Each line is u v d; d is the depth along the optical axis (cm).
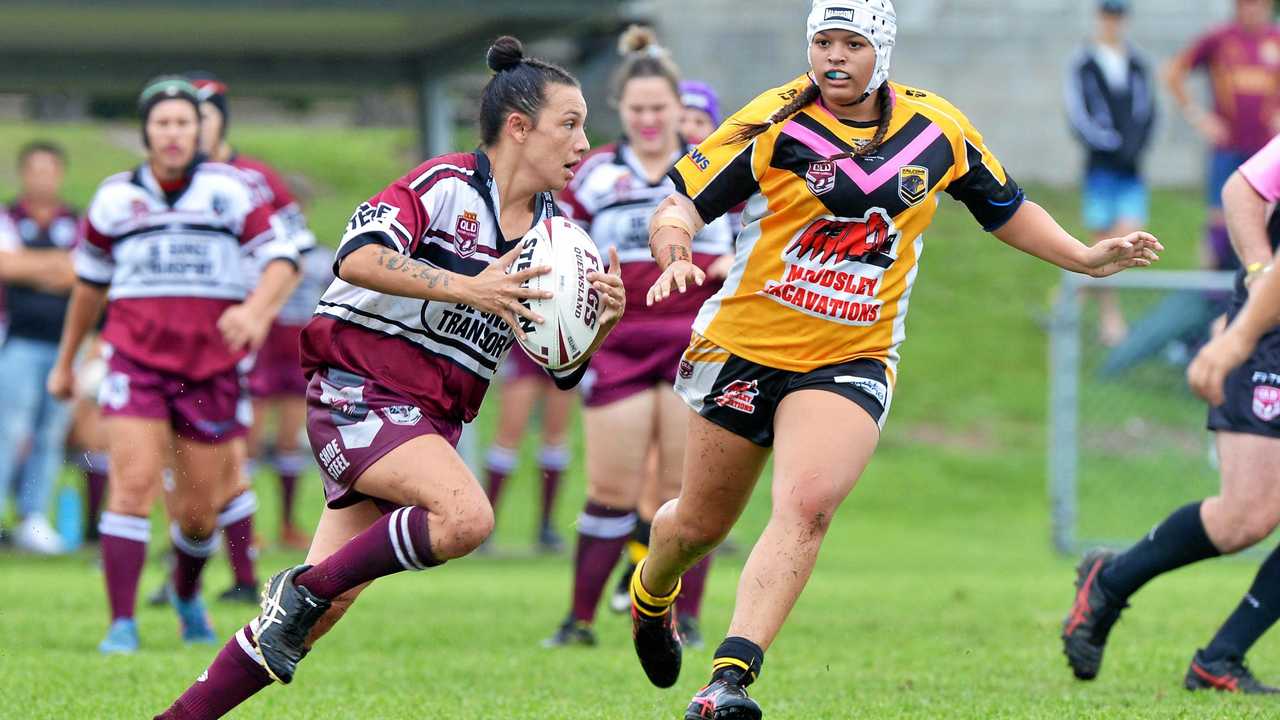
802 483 1694
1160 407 5834
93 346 4559
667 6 7594
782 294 1752
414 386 1688
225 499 2952
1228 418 2181
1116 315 6147
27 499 4538
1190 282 4666
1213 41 6097
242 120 9931
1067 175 8069
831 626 2956
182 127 2700
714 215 1772
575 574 2753
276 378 4509
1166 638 2806
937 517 5481
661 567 1908
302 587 1630
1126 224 6438
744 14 7619
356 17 4481
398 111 9912
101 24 4497
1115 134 6381
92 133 9988
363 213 1633
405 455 1642
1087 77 6412
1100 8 6438
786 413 1742
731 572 4156
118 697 2125
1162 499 5319
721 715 1620
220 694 1628
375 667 2461
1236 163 6091
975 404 6512
